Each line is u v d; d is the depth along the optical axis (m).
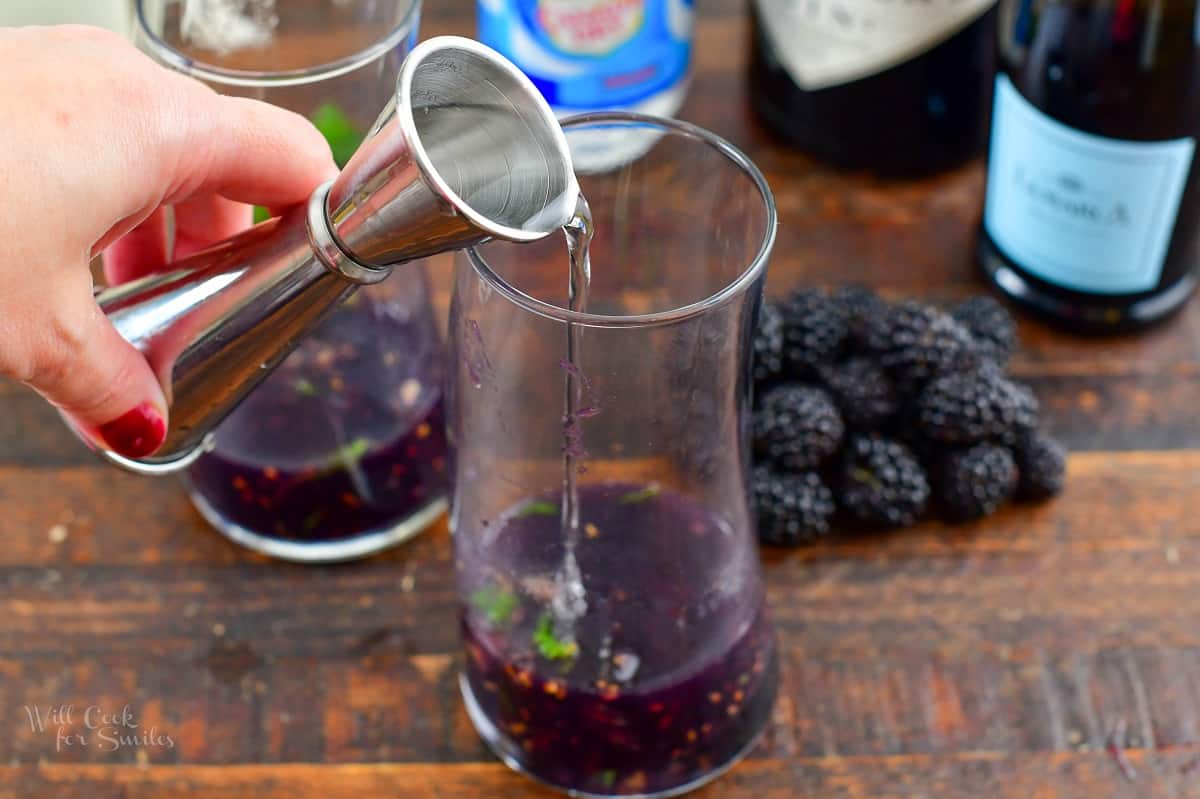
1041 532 0.67
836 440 0.66
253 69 0.65
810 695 0.64
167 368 0.57
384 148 0.51
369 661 0.65
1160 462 0.69
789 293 0.72
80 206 0.54
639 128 0.57
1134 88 0.66
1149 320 0.71
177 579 0.67
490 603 0.59
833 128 0.75
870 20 0.72
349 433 0.64
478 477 0.59
